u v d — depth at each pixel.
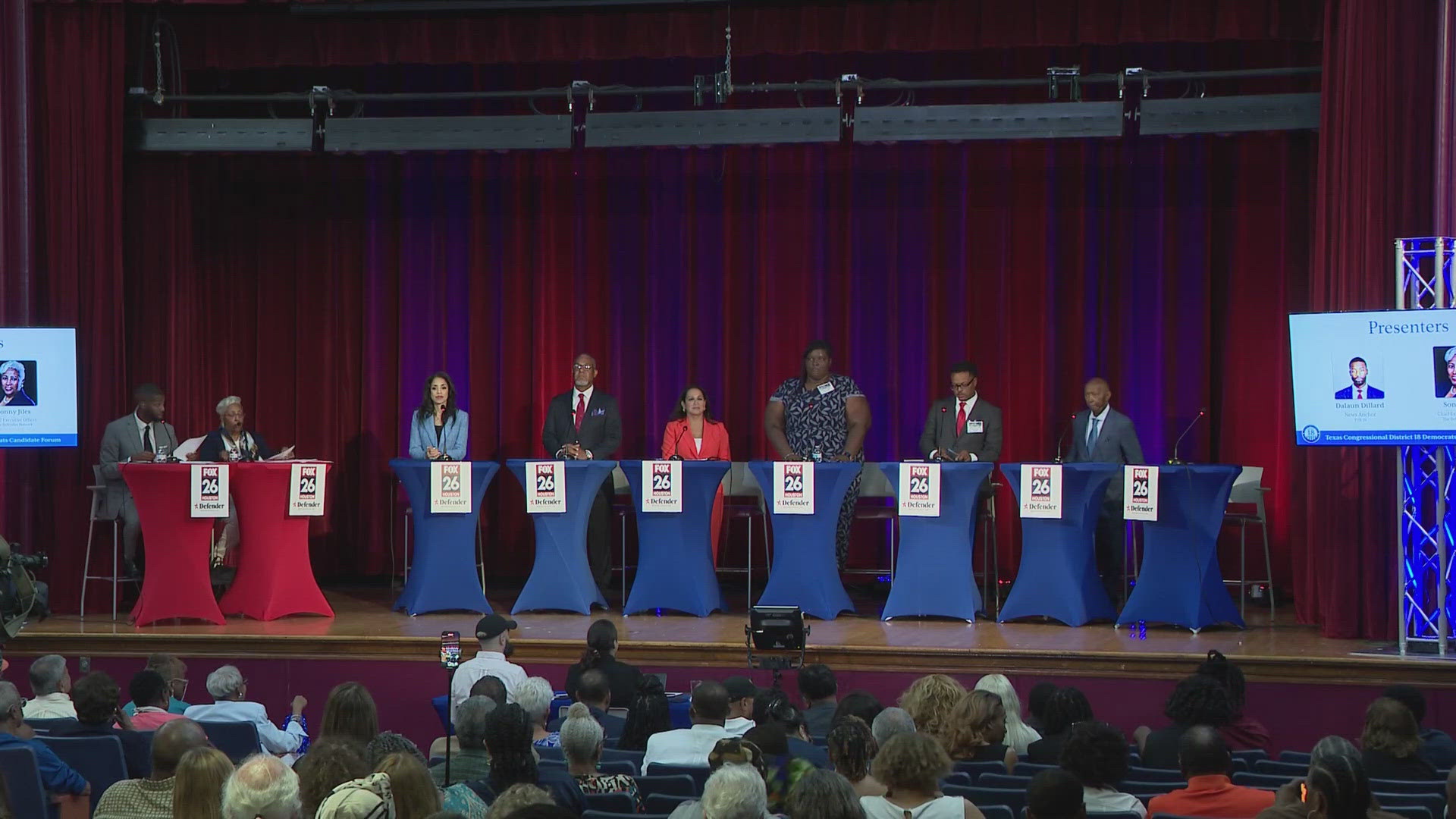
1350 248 9.45
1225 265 11.48
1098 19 10.60
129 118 11.12
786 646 7.66
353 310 12.53
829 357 10.80
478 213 12.41
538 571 10.02
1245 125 10.16
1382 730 5.66
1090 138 10.73
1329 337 8.60
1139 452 10.12
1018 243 11.79
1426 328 8.41
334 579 12.45
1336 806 3.75
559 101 12.23
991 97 11.60
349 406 12.52
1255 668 8.50
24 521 10.60
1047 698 6.38
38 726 6.29
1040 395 11.73
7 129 10.67
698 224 12.24
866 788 4.82
